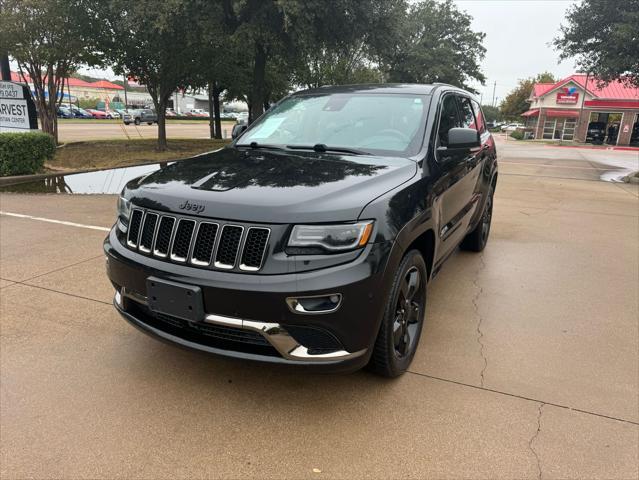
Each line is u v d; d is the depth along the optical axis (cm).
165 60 1678
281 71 2409
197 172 300
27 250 548
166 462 234
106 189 979
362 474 229
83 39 1576
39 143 1095
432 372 317
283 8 1348
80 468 229
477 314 410
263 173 290
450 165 371
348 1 1502
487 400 287
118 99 8438
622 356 344
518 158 2262
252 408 276
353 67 3012
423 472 231
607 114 4494
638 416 276
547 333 377
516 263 557
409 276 306
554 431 261
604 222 802
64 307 401
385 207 261
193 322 255
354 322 245
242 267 241
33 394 284
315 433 257
